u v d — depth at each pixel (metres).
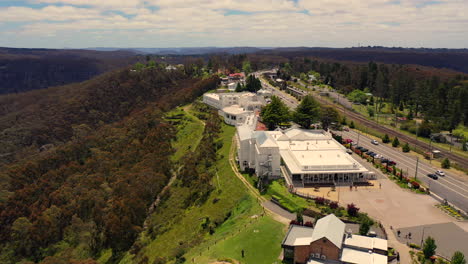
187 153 160.50
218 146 160.12
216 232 93.69
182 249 89.31
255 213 93.38
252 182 115.00
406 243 75.31
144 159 160.00
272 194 102.94
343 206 92.81
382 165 123.81
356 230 79.44
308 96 175.38
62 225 124.00
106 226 113.19
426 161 132.50
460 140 164.00
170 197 132.88
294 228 77.00
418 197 99.06
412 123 188.38
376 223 83.75
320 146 129.75
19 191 147.00
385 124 199.00
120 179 142.12
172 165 160.12
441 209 91.44
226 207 107.00
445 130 190.88
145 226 121.38
